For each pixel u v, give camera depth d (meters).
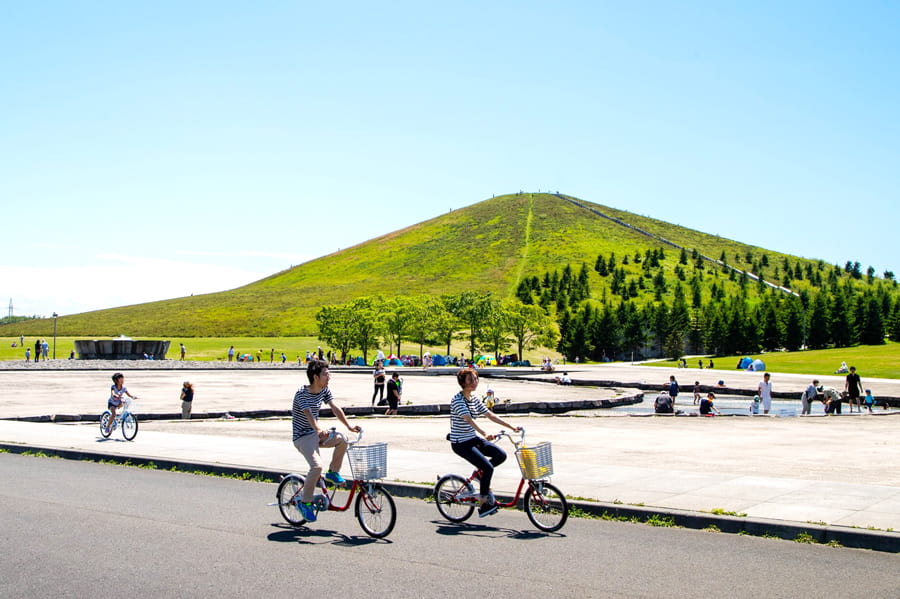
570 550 8.61
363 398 36.62
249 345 112.19
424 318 97.00
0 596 6.79
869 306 133.00
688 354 145.25
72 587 7.09
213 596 6.83
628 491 11.63
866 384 47.22
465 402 9.83
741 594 6.96
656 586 7.20
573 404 33.97
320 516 10.56
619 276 193.38
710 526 9.74
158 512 10.68
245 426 24.09
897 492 11.53
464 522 10.13
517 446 9.75
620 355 143.50
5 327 166.00
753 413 31.72
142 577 7.41
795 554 8.49
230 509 10.95
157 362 67.56
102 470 15.01
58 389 40.75
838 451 17.17
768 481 12.55
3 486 12.91
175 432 21.75
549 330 106.38
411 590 7.02
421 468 14.15
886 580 7.48
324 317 92.56
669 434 21.25
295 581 7.30
